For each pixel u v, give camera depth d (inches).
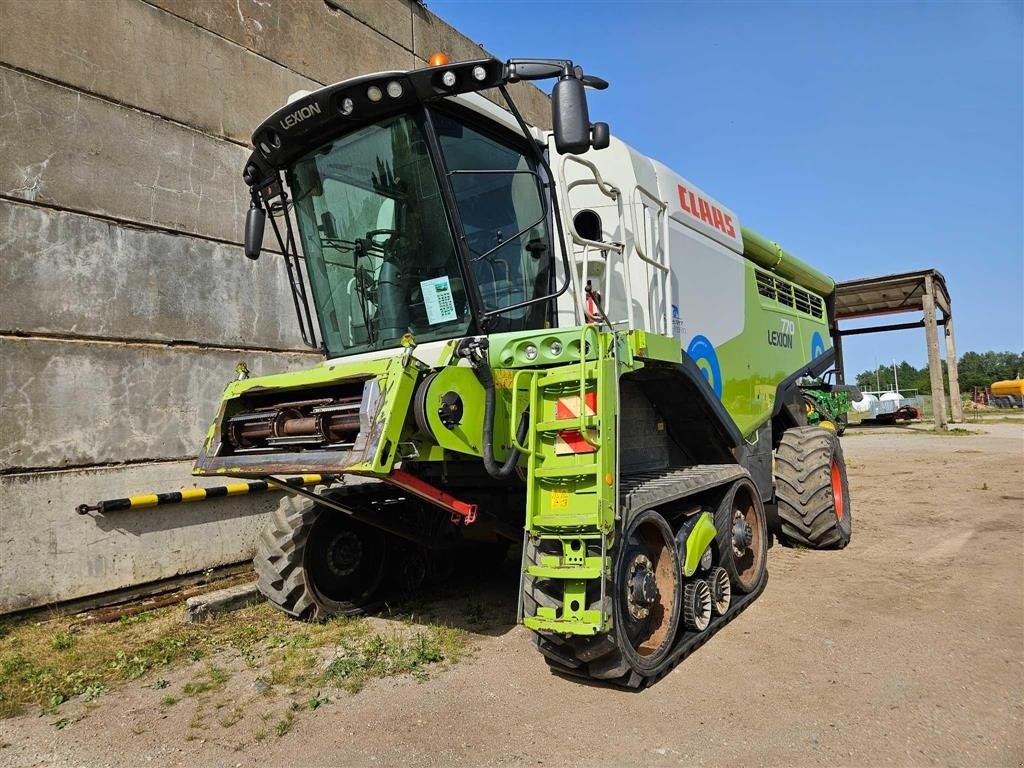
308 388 151.3
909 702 132.6
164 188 240.5
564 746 120.0
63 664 168.2
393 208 162.1
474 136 162.6
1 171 200.2
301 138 165.5
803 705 133.0
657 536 158.6
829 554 256.5
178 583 233.0
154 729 133.3
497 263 163.9
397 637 177.6
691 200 228.4
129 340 227.8
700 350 219.6
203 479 243.4
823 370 352.8
